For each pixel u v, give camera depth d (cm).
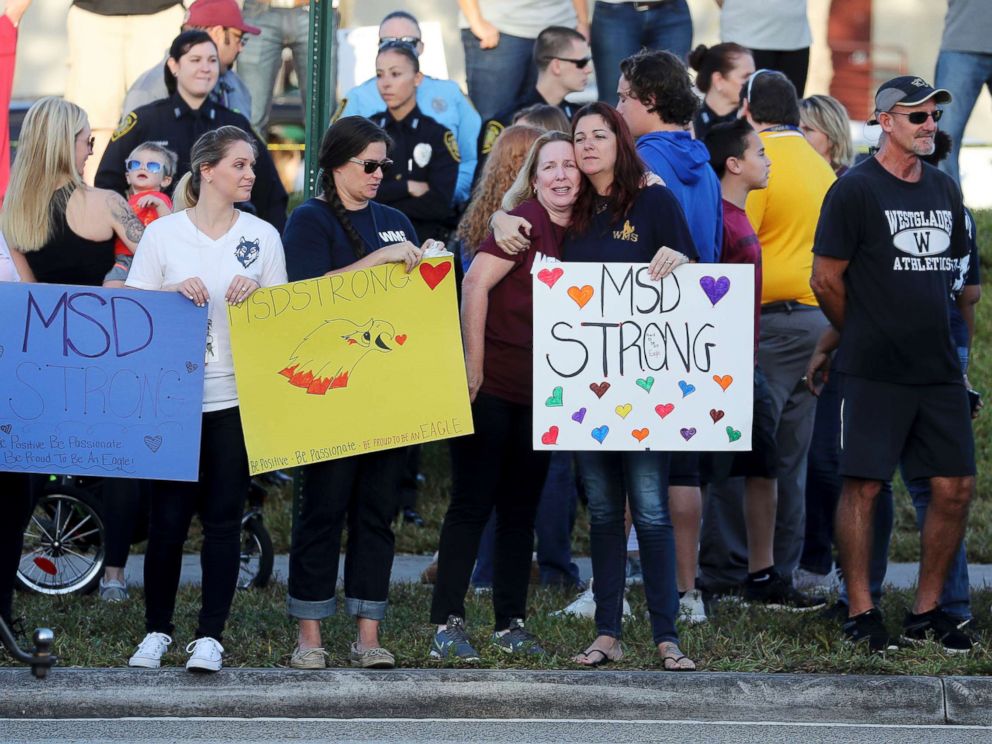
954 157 3997
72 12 3341
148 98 3102
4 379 1959
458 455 2028
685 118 2166
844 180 2077
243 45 3384
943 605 2173
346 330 1953
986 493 3238
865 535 2084
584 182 1978
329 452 1948
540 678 1925
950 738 1838
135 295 1948
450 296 1969
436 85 3083
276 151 4303
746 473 2316
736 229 2267
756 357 2302
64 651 2005
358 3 4325
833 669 1969
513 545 2062
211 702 1911
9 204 2178
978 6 3931
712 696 1922
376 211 2044
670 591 1997
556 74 2994
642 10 3491
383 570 1989
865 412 2072
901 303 2050
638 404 1953
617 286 1947
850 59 5084
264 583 2458
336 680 1919
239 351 1941
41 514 2419
